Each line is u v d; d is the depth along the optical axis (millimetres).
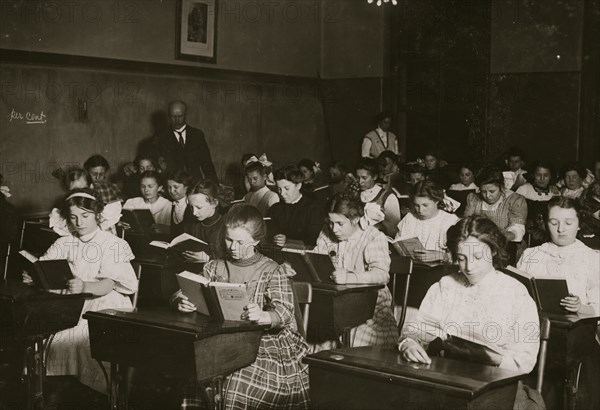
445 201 7109
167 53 10734
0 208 7039
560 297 3971
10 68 8773
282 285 3791
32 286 4477
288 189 6871
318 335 4773
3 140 8734
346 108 13523
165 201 7727
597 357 4258
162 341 3438
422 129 13000
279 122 12656
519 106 12047
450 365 2938
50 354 4605
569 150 11656
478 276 3424
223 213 7074
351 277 4879
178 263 5727
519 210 6949
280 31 12641
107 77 9867
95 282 4695
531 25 11875
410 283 5590
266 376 3605
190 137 10117
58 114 9289
